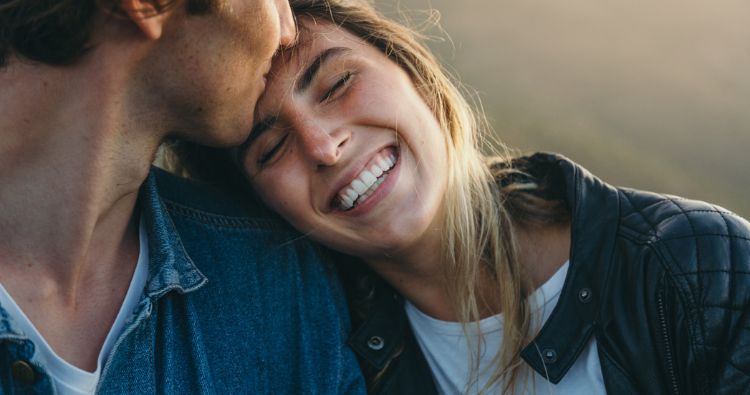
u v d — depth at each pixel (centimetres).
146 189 156
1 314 125
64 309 139
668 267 167
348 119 172
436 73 194
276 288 178
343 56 174
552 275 185
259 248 179
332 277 191
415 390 188
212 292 165
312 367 176
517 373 182
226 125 146
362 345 187
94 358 141
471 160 195
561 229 189
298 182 173
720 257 166
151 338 148
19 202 133
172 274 150
